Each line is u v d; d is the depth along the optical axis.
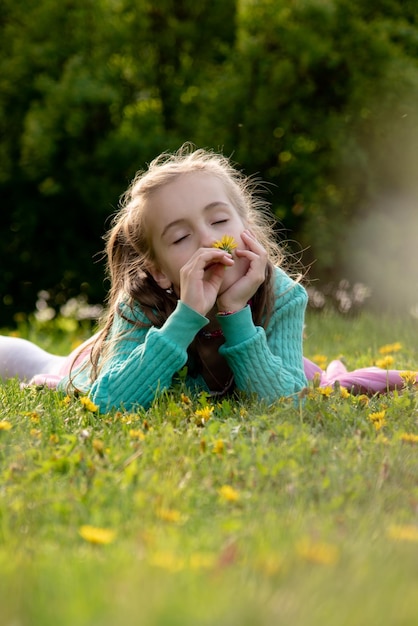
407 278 10.06
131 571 1.88
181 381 3.84
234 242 3.70
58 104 10.05
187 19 10.61
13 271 11.16
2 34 10.63
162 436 3.13
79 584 1.83
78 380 4.18
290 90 10.03
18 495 2.50
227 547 2.06
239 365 3.75
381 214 10.11
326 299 10.15
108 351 4.02
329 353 6.03
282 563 1.91
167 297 4.01
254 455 2.84
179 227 3.76
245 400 3.77
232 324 3.74
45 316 11.21
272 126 10.10
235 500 2.45
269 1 10.01
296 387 3.86
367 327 7.46
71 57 10.39
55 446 3.04
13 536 2.20
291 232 10.30
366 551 2.03
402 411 3.51
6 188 10.87
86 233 11.02
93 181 10.40
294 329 4.05
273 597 1.75
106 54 10.44
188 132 10.32
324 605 1.72
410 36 10.07
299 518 2.29
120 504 2.42
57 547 2.15
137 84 10.55
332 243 10.01
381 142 10.02
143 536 2.13
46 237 11.05
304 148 10.20
